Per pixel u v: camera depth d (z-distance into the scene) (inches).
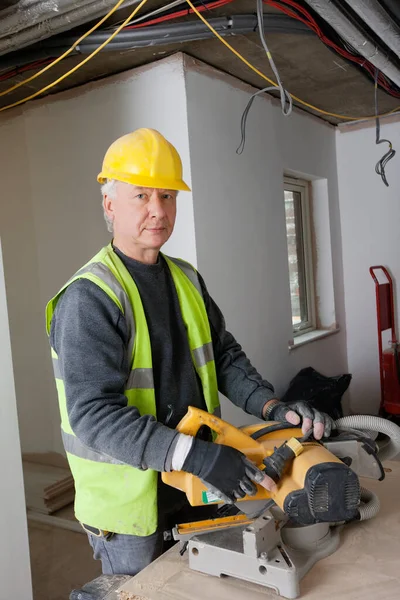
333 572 38.8
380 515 46.4
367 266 156.9
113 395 42.0
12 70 95.4
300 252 154.4
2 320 64.2
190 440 39.6
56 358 47.6
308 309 156.4
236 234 110.7
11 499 65.0
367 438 45.2
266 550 38.6
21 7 75.9
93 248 110.7
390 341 150.0
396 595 35.7
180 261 58.2
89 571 88.7
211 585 38.9
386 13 72.6
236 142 111.3
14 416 65.3
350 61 95.0
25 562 66.4
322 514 37.4
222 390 58.5
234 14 85.6
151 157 47.0
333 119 151.3
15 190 120.9
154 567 41.9
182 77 95.7
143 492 46.0
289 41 94.7
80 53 87.1
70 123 110.4
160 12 80.9
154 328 49.6
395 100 134.8
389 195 150.5
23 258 122.3
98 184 108.1
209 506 56.4
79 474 47.7
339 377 131.2
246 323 114.3
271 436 44.9
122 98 103.2
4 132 120.2
